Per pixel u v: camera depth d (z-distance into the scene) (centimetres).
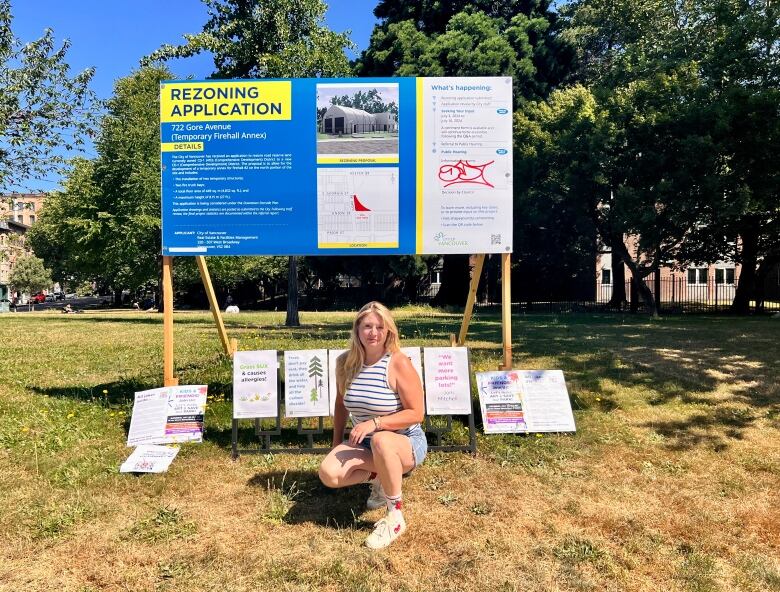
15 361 900
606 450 468
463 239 527
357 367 362
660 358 814
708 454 457
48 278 5866
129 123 2428
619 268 2619
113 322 1936
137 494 390
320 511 365
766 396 605
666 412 559
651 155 1886
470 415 470
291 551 314
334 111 520
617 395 614
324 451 464
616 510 362
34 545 321
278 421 465
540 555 309
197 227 523
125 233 2391
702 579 285
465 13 2666
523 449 471
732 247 2169
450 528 340
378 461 325
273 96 519
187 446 480
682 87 1900
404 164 521
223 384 668
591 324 1498
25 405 601
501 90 523
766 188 1727
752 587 280
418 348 478
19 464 443
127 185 2344
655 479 411
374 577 288
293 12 1864
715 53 1938
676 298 3303
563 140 2125
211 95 519
